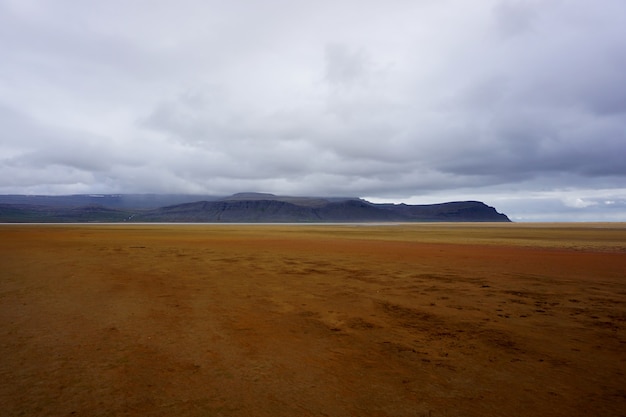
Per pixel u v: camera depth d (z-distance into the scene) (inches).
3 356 248.1
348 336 299.9
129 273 611.5
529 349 270.2
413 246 1210.0
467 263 759.1
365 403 188.4
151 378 215.6
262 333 305.1
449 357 254.1
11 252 945.5
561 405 187.3
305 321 342.3
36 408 179.2
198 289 483.8
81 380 211.6
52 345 270.4
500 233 2306.8
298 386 207.6
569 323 337.4
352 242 1409.9
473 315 365.4
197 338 290.4
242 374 223.3
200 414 175.5
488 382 214.2
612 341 288.0
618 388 207.0
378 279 568.1
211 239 1573.6
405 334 305.4
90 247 1111.6
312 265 725.3
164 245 1212.5
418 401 191.0
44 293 451.8
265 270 656.4
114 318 344.2
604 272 642.2
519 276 598.5
